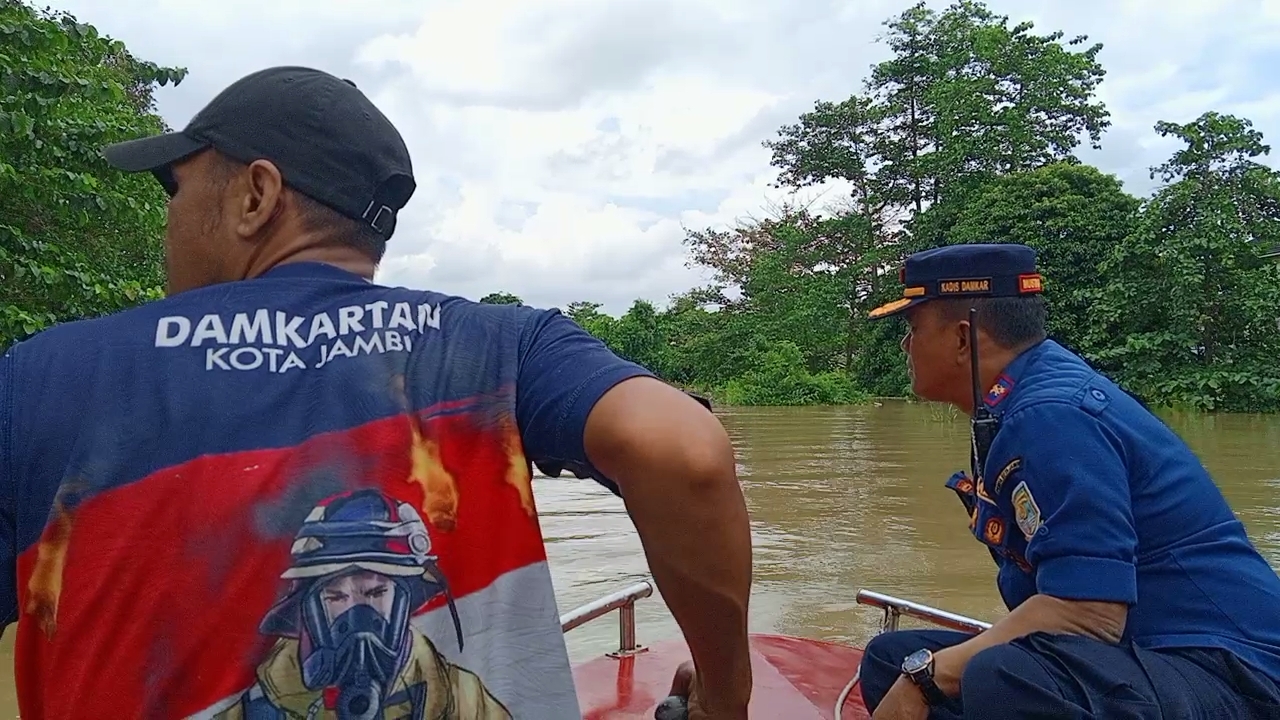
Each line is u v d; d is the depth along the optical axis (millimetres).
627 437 900
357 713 885
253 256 1071
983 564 6688
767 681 2553
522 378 998
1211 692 1705
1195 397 18688
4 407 955
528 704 944
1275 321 19375
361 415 941
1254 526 7484
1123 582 1729
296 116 1065
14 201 5820
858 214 31109
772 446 14484
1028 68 27422
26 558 936
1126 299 20188
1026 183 23750
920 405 24875
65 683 905
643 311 34500
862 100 30969
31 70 5359
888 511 8773
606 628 5207
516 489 972
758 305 32219
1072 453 1797
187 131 1100
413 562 917
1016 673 1712
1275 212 20359
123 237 7199
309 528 901
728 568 933
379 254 1118
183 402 931
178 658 878
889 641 2316
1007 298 2070
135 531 902
